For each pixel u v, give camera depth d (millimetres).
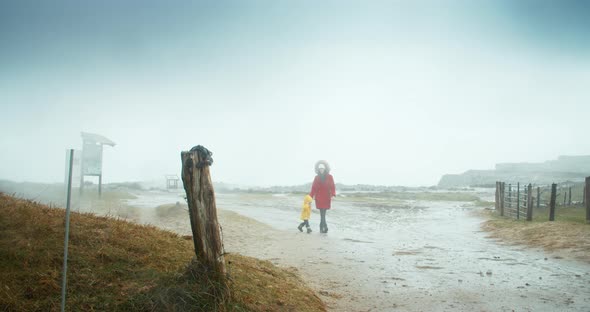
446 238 15945
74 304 4566
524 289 8477
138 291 5004
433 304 7500
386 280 9227
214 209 5594
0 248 5129
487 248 13516
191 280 5367
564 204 23938
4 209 6230
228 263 6875
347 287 8562
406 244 14438
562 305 7418
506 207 22203
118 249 5867
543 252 12328
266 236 15008
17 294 4492
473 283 8984
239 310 5344
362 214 25812
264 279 6891
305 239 14953
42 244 5445
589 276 9484
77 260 5297
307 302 6648
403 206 31969
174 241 7078
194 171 5465
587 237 13219
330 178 17531
